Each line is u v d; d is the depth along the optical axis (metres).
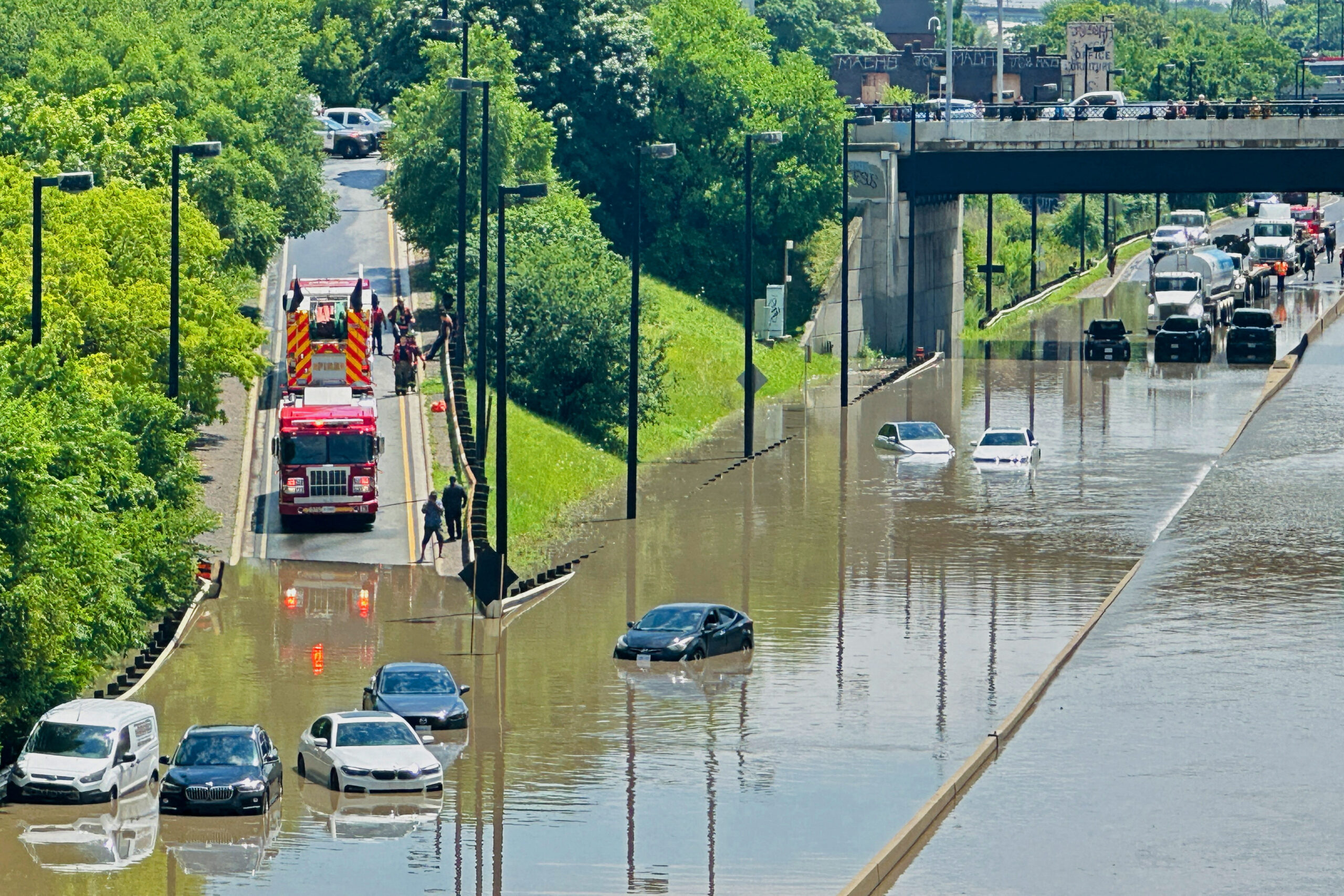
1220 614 83.00
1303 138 166.62
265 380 126.69
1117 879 50.09
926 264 189.38
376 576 91.69
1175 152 170.62
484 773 59.59
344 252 160.88
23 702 61.06
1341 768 60.59
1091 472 121.38
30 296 86.12
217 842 52.41
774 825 53.88
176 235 91.44
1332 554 96.12
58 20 139.62
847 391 151.75
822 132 187.00
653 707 68.00
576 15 186.75
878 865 49.53
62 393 70.56
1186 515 107.06
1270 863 51.53
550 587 89.75
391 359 131.75
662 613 76.88
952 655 75.62
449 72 150.88
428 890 48.06
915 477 121.50
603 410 132.75
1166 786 58.56
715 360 158.62
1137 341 195.00
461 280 124.38
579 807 55.72
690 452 133.38
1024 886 49.53
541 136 158.12
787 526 104.88
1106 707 68.06
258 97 140.38
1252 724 65.69
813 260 192.38
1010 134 175.62
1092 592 87.50
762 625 81.50
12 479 58.72
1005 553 97.00
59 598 60.53
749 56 195.38
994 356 184.88
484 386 108.19
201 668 73.75
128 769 57.84
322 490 98.31
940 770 59.69
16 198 96.00
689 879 49.03
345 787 57.34
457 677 72.75
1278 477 118.44
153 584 77.19
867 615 83.06
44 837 52.84
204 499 102.94
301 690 70.25
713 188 187.25
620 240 188.00
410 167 150.12
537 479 113.06
